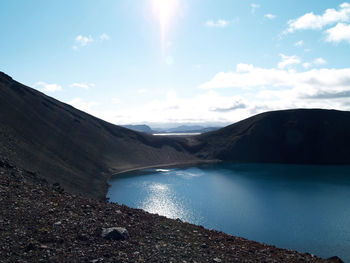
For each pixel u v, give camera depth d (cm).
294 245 4719
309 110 19875
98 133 16038
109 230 1318
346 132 17700
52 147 9362
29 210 1422
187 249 1338
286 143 18212
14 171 2436
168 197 8125
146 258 1125
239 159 18288
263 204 7394
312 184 10288
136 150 17250
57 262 966
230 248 1495
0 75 12656
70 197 1955
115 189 9138
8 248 995
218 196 8281
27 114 10375
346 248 4581
